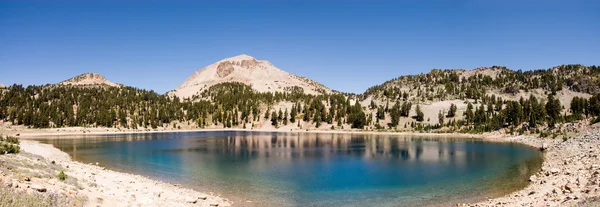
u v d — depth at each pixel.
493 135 148.75
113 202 25.05
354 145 105.69
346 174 50.62
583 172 38.75
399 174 50.59
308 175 49.69
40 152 72.56
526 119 161.50
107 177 39.72
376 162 64.31
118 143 112.38
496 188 39.81
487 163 61.56
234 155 75.88
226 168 56.03
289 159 69.00
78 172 38.22
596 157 46.25
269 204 33.22
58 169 35.56
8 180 22.23
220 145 105.25
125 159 67.81
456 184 42.94
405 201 34.78
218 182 43.97
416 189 40.38
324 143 114.38
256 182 44.22
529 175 47.75
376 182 44.53
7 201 18.22
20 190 20.53
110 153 79.56
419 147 97.06
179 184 41.91
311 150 89.00
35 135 164.50
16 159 33.59
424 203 33.84
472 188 40.31
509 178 46.00
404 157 72.50
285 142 120.00
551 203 25.69
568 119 141.38
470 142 116.75
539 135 114.19
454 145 103.88
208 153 80.69
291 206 32.75
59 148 92.12
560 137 98.94
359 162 64.19
